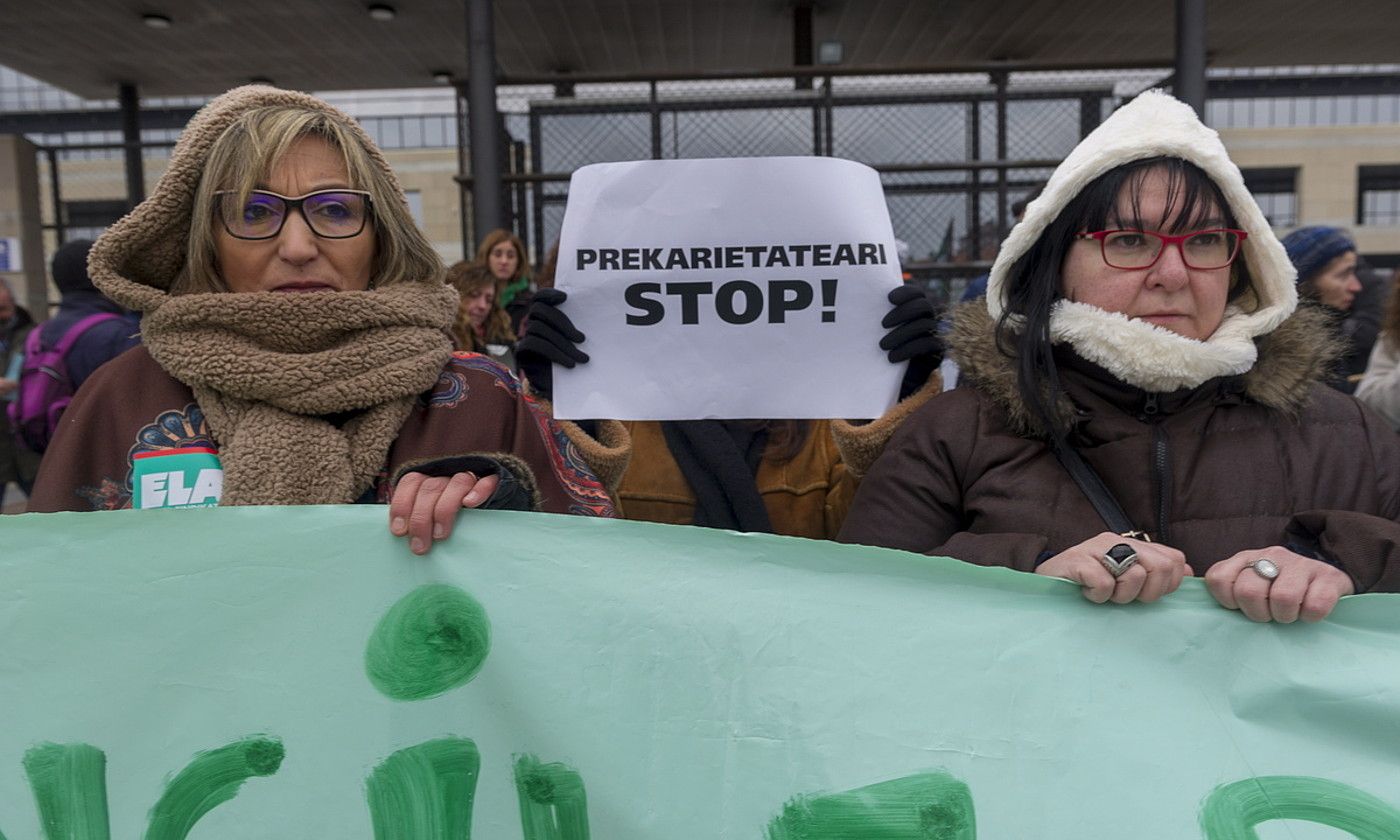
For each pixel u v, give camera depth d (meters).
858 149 6.04
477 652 1.36
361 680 1.35
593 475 1.89
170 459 1.45
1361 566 1.30
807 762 1.31
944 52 8.31
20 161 9.45
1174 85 5.33
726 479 2.04
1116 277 1.50
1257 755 1.28
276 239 1.48
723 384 1.79
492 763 1.34
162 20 7.29
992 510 1.54
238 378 1.42
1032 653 1.32
